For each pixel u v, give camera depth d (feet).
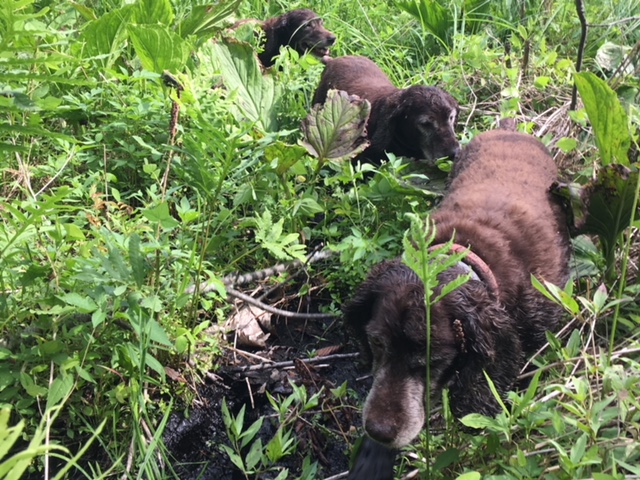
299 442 2.86
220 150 3.18
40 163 3.81
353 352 3.35
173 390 2.95
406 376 2.46
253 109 4.46
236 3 4.91
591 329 2.73
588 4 6.11
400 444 2.37
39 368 2.50
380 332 2.47
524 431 2.50
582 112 3.84
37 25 3.84
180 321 2.99
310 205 3.60
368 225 3.74
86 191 3.48
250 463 2.47
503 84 5.11
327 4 6.79
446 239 2.89
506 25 5.83
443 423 2.81
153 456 2.59
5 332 2.70
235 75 4.48
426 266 2.01
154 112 3.87
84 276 2.59
